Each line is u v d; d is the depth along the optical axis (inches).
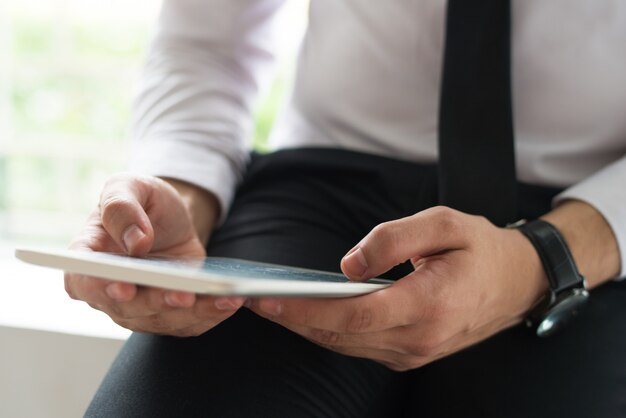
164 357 25.1
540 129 30.9
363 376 27.0
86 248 22.0
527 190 30.8
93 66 77.0
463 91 28.3
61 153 76.7
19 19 76.0
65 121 78.2
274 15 36.9
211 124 33.6
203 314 20.1
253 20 35.9
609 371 26.4
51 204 76.8
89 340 41.7
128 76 76.9
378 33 31.2
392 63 31.3
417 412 27.5
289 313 20.4
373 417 27.5
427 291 21.5
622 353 27.0
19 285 50.2
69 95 77.8
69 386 42.5
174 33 35.7
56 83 77.5
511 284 24.4
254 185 34.1
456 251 23.0
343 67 32.0
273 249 30.1
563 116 30.4
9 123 76.8
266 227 31.4
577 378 26.3
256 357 25.4
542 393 26.0
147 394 23.8
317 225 31.3
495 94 28.0
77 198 77.3
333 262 29.9
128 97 77.4
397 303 20.9
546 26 29.4
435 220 22.7
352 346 22.6
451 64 28.5
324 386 25.5
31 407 42.9
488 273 23.2
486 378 26.9
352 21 31.7
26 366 42.5
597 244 27.6
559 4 29.1
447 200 28.1
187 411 23.2
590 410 25.4
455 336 23.7
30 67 77.0
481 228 24.0
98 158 77.2
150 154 32.0
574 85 29.8
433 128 31.7
